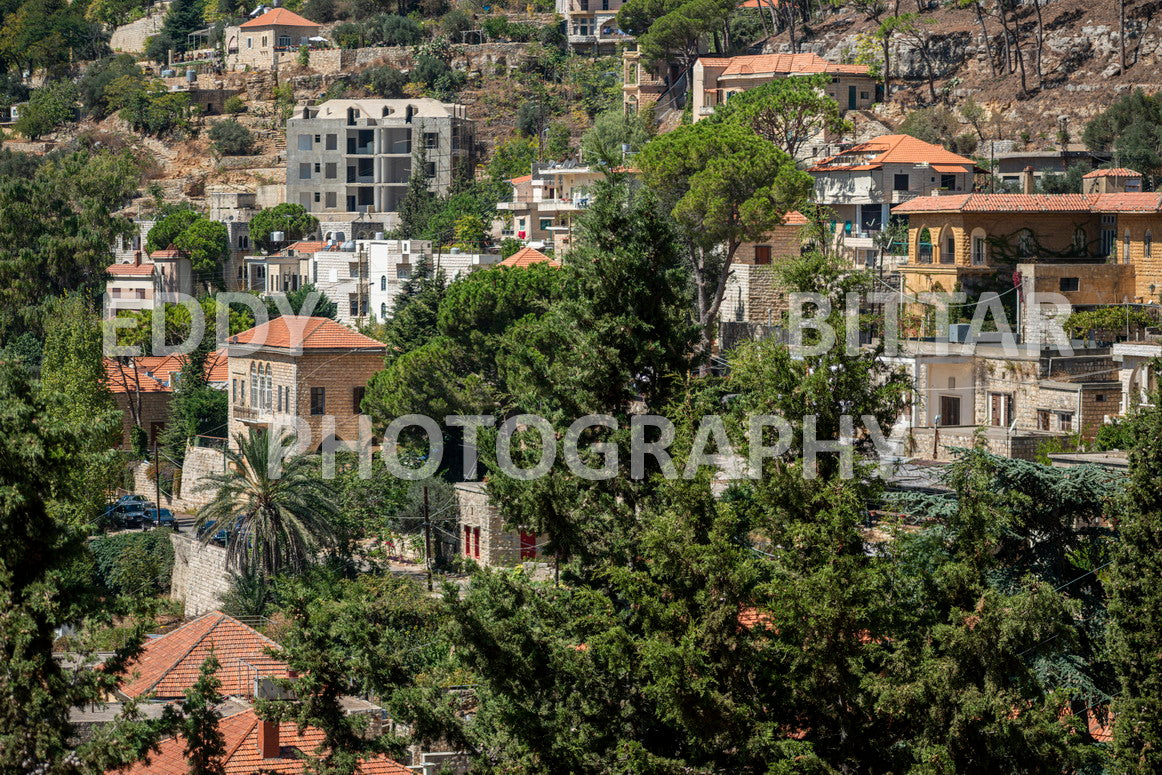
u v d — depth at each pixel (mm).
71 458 123062
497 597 131000
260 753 150750
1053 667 130000
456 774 148875
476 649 127188
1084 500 139125
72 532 120562
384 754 146875
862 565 126812
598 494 142625
